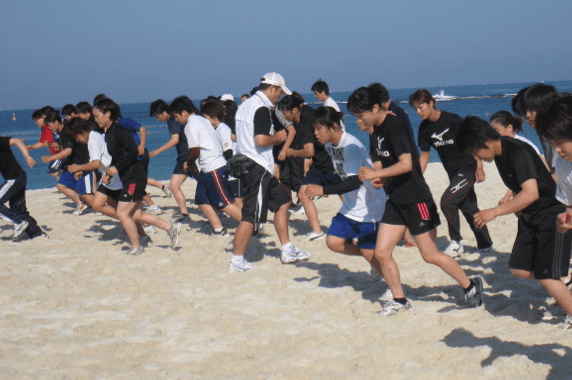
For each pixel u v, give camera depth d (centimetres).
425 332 459
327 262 706
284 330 489
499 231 806
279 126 796
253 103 660
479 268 645
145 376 407
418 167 473
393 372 386
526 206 399
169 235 785
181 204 979
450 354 406
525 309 501
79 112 965
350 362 411
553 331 442
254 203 664
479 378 365
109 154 766
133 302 584
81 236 912
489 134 405
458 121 643
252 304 564
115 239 879
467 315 490
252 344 462
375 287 594
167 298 595
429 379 371
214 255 762
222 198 803
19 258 783
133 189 753
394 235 493
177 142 960
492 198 1075
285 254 706
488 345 416
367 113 472
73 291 631
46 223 1022
